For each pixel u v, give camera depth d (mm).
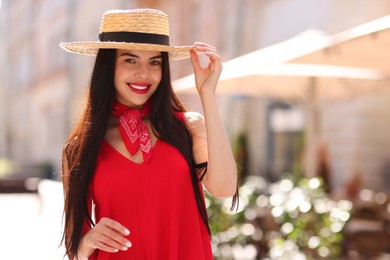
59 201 20594
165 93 3605
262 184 10188
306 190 8133
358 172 15961
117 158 3480
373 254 9805
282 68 10930
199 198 3592
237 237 8234
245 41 21234
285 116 18953
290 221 7945
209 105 3488
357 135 15969
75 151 3557
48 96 42125
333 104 16453
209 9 23469
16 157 50594
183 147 3539
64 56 38844
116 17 3592
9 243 11523
